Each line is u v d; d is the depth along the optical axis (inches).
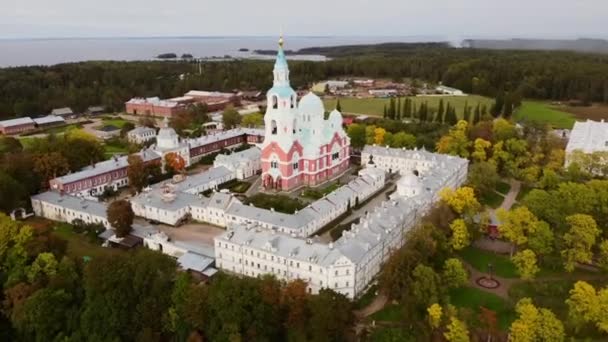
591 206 6958.7
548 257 6461.6
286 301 5098.4
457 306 5654.5
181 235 7524.6
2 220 6437.0
